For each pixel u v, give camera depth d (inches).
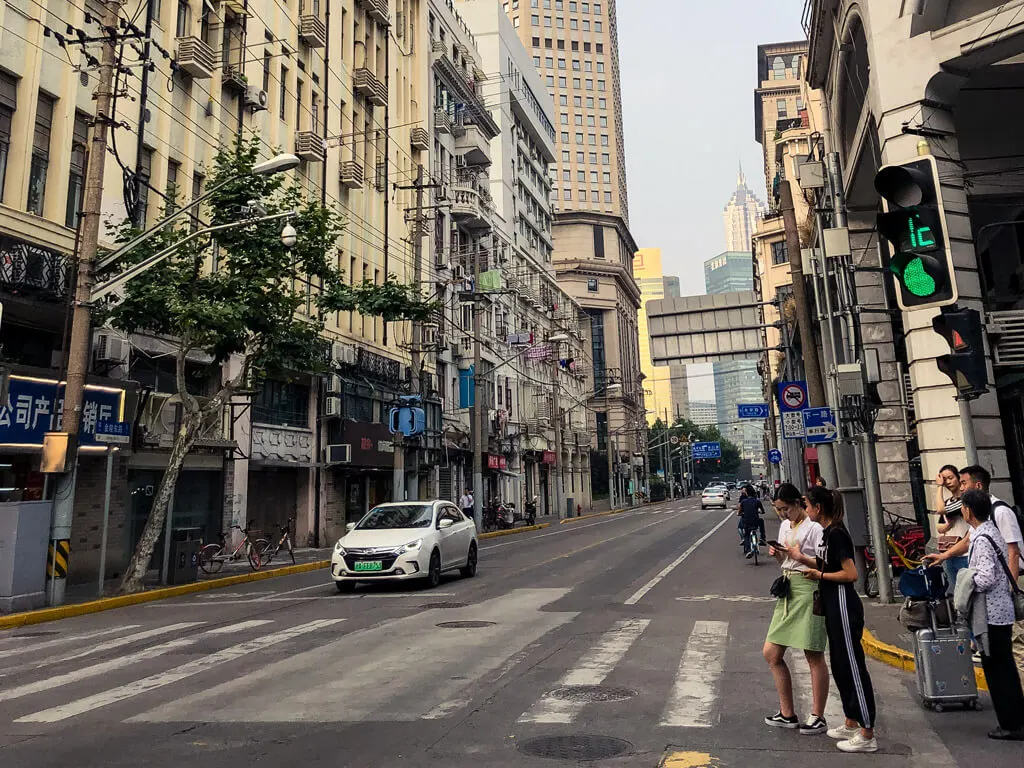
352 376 1096.2
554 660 301.7
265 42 929.5
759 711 228.1
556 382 1961.1
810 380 604.7
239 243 605.0
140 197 707.4
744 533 709.3
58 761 189.5
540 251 2588.6
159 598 560.1
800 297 613.9
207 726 218.7
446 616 418.9
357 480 1149.7
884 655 297.4
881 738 200.8
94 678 286.7
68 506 506.0
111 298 586.9
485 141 1688.0
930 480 439.2
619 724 215.2
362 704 240.4
